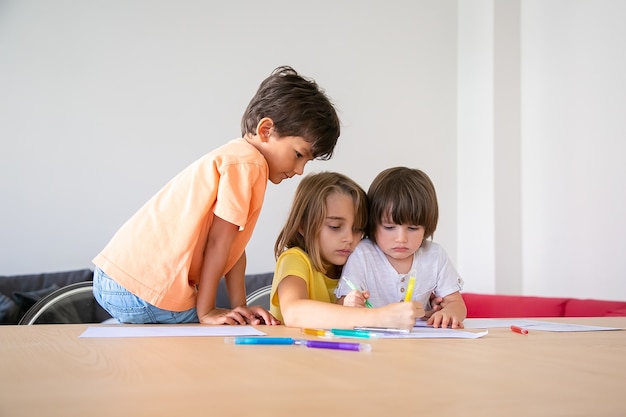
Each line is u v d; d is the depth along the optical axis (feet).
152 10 10.36
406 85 11.71
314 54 11.22
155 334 2.53
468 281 11.39
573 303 7.26
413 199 4.34
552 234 10.39
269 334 2.69
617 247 9.20
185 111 10.41
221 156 4.19
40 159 9.66
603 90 9.54
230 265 4.61
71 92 9.87
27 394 1.18
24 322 5.89
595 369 1.63
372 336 2.63
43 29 9.80
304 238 4.46
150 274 4.21
